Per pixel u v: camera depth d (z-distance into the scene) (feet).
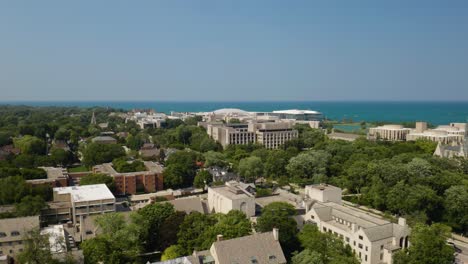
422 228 391.24
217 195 531.91
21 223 421.18
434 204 516.32
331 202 520.01
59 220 540.11
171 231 423.64
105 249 350.64
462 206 499.10
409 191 532.73
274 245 353.51
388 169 632.79
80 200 536.42
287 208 465.06
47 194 603.67
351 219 426.10
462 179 601.21
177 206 525.75
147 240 438.40
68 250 364.17
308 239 383.04
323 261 354.95
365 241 380.78
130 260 367.25
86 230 450.71
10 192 568.82
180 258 333.21
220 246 336.29
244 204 491.31
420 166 636.07
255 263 334.24
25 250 296.92
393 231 395.55
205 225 413.59
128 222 429.79
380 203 574.97
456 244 464.65
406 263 358.02
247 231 391.24
